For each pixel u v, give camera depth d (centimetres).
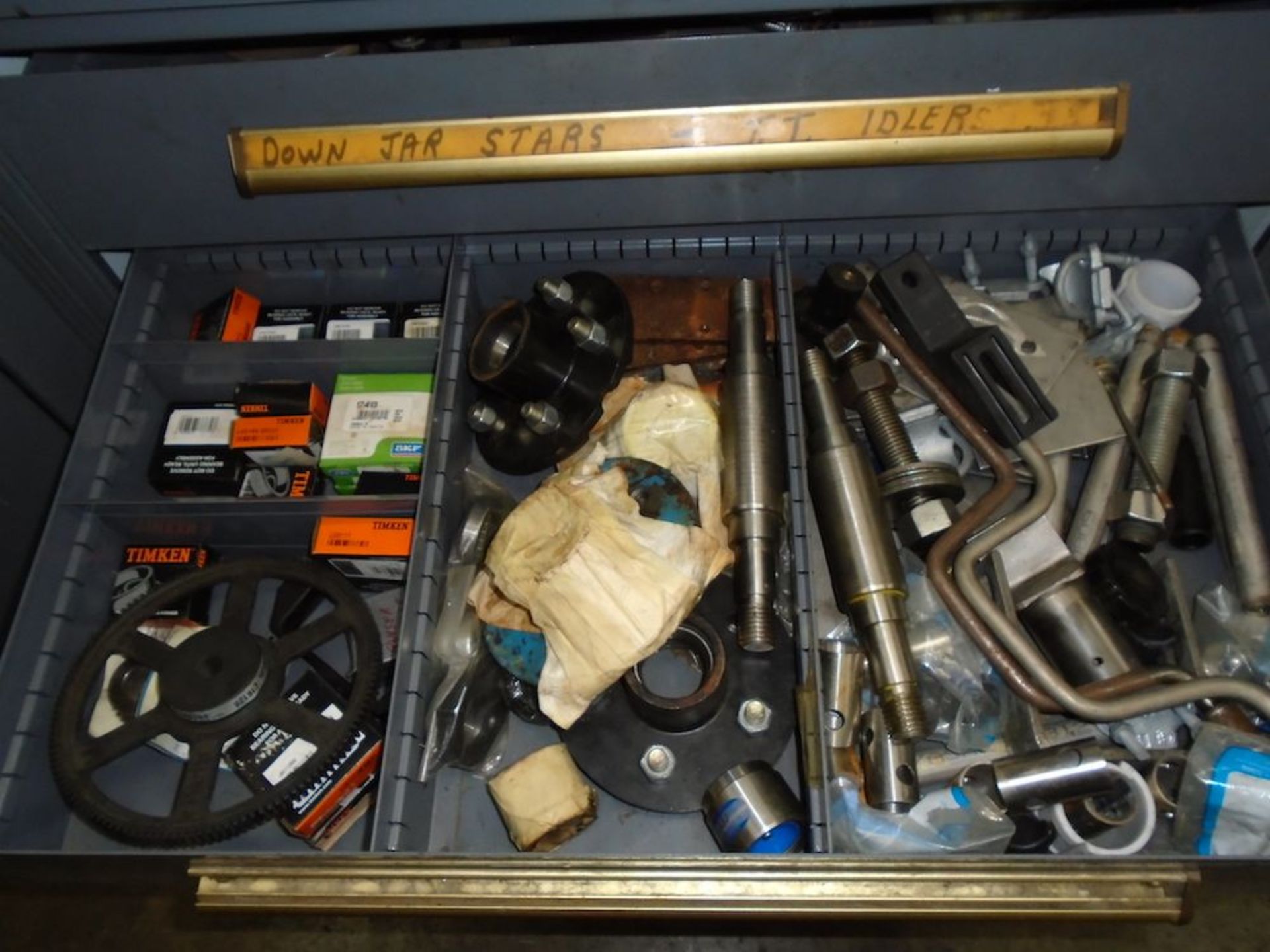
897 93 82
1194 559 103
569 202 96
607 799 97
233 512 101
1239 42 77
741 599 92
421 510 92
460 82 82
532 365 97
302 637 97
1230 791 83
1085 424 100
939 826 85
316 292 115
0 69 88
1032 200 95
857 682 94
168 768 102
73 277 106
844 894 74
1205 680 86
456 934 117
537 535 93
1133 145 87
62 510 97
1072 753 86
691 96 82
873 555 90
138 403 107
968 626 89
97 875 97
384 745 85
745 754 94
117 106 85
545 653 95
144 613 98
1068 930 113
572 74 81
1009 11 82
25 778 91
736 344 99
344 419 105
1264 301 93
